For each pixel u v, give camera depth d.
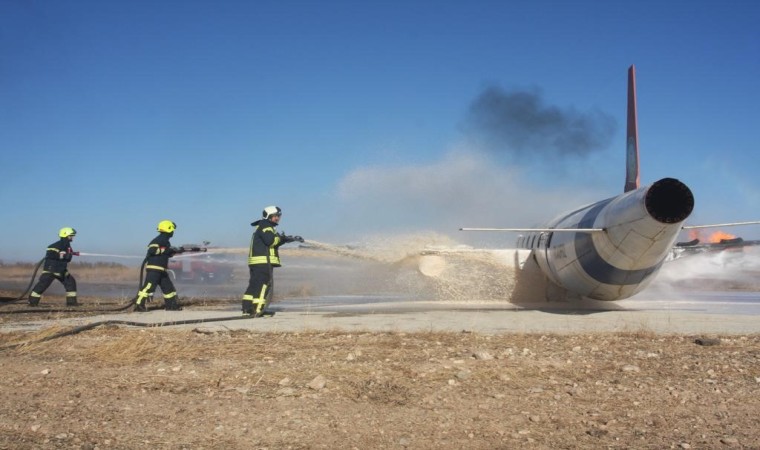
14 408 6.41
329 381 7.20
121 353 8.93
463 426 5.72
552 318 13.91
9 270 40.22
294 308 17.30
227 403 6.47
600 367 7.92
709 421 5.80
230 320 13.55
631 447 5.13
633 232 13.52
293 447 5.23
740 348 9.25
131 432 5.62
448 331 11.25
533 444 5.24
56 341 10.30
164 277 16.94
